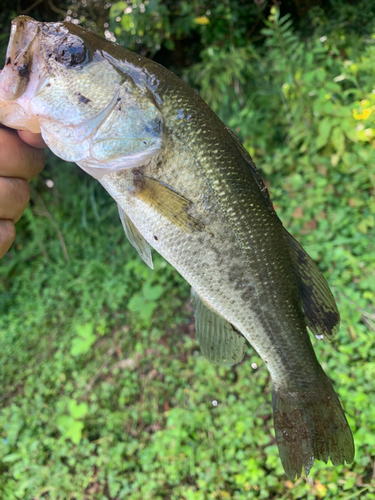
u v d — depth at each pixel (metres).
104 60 0.18
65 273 0.70
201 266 0.20
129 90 0.18
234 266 0.20
